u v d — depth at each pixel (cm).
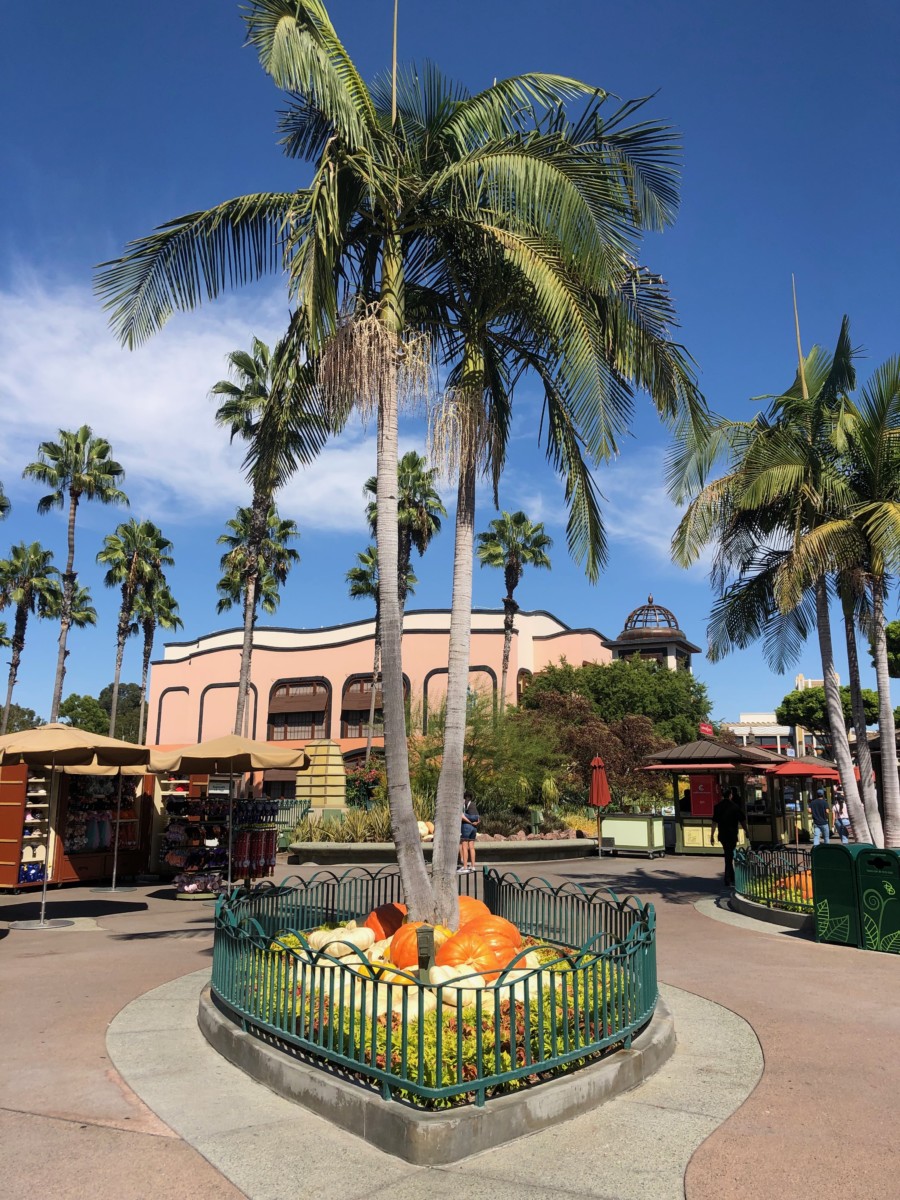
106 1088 505
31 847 1481
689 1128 448
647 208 818
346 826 2112
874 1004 723
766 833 2392
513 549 4128
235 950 601
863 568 1303
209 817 1438
